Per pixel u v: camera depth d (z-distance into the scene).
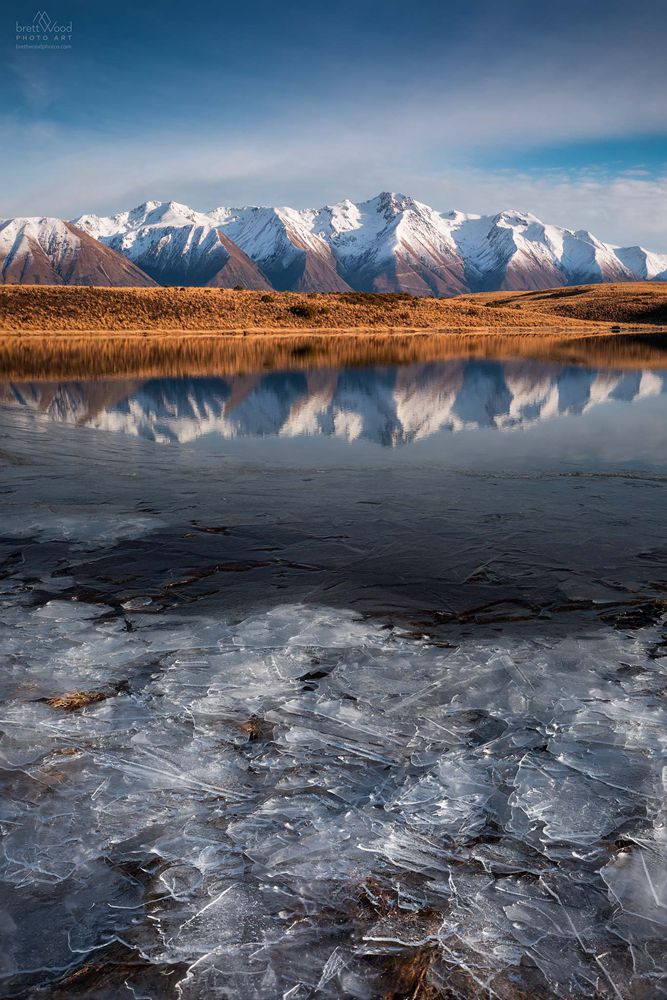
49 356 26.73
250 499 7.27
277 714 3.28
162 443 10.48
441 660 3.81
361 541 5.93
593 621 4.33
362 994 1.97
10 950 2.11
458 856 2.44
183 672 3.66
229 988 1.99
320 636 4.11
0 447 9.80
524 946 2.12
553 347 35.41
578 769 2.88
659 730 3.13
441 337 46.34
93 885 2.33
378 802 2.69
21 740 3.06
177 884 2.33
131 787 2.77
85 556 5.54
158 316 50.78
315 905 2.25
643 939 2.14
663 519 6.52
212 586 4.93
